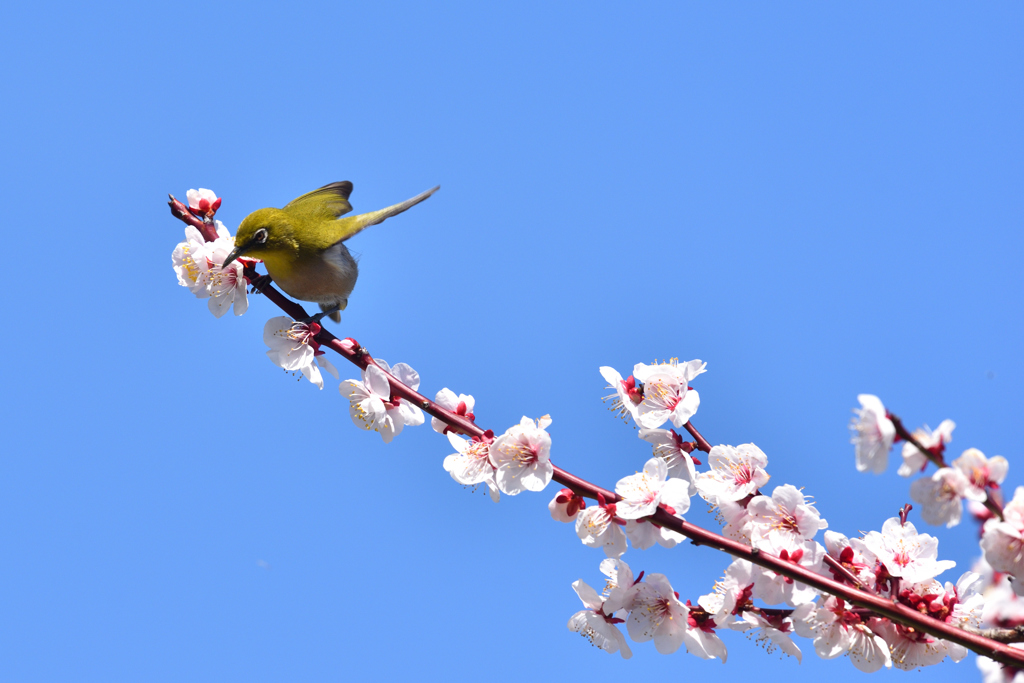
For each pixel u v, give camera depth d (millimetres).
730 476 6570
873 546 6090
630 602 6430
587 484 6594
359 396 7270
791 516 6137
